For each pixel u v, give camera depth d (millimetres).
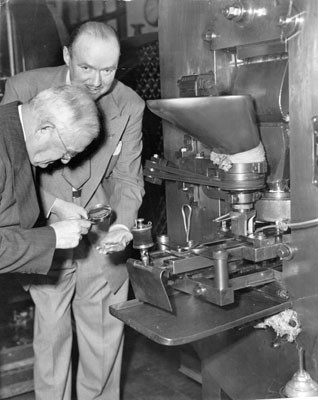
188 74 2209
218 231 2080
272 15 1736
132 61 3121
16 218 1837
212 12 2047
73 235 1842
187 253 1785
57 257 2197
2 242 1753
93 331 2338
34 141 1729
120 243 1967
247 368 2055
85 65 1947
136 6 3982
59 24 3129
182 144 2305
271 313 1749
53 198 2094
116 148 2199
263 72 1882
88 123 1714
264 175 1871
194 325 1672
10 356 2961
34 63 3053
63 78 2123
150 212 3150
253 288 1914
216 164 1992
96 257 2256
